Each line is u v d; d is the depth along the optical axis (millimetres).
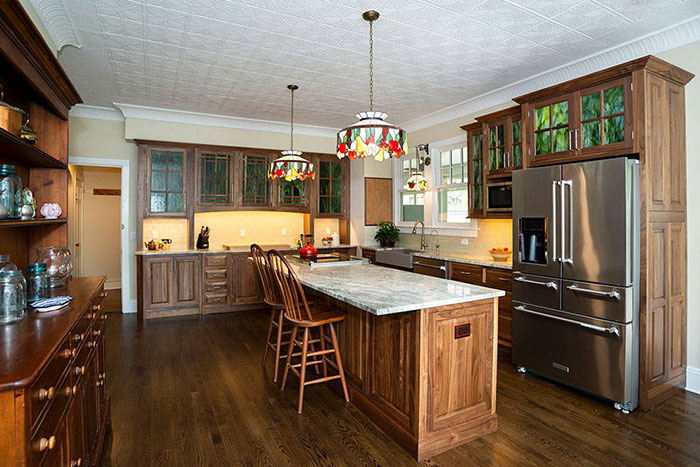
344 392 2844
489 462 2154
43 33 2664
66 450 1395
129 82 4199
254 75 4004
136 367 3475
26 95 2404
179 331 4586
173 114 5371
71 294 2066
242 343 4164
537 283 3238
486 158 4359
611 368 2779
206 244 5633
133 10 2734
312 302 3258
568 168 3020
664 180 2898
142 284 5113
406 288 2580
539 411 2738
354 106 5121
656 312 2848
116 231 7277
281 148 6133
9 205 1949
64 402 1369
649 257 2777
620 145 2869
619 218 2721
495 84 4293
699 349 3035
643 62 2695
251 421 2572
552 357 3168
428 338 2201
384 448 2285
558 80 3914
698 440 2377
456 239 5316
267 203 5980
